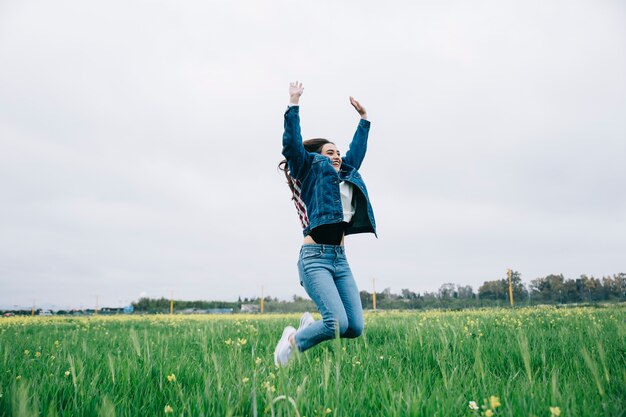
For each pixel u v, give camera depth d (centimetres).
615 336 414
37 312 5491
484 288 7606
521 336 374
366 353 394
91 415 204
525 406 190
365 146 398
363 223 350
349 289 323
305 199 333
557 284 7862
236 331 711
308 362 336
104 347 506
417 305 5912
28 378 273
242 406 212
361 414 200
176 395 238
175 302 7494
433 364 344
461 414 197
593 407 194
